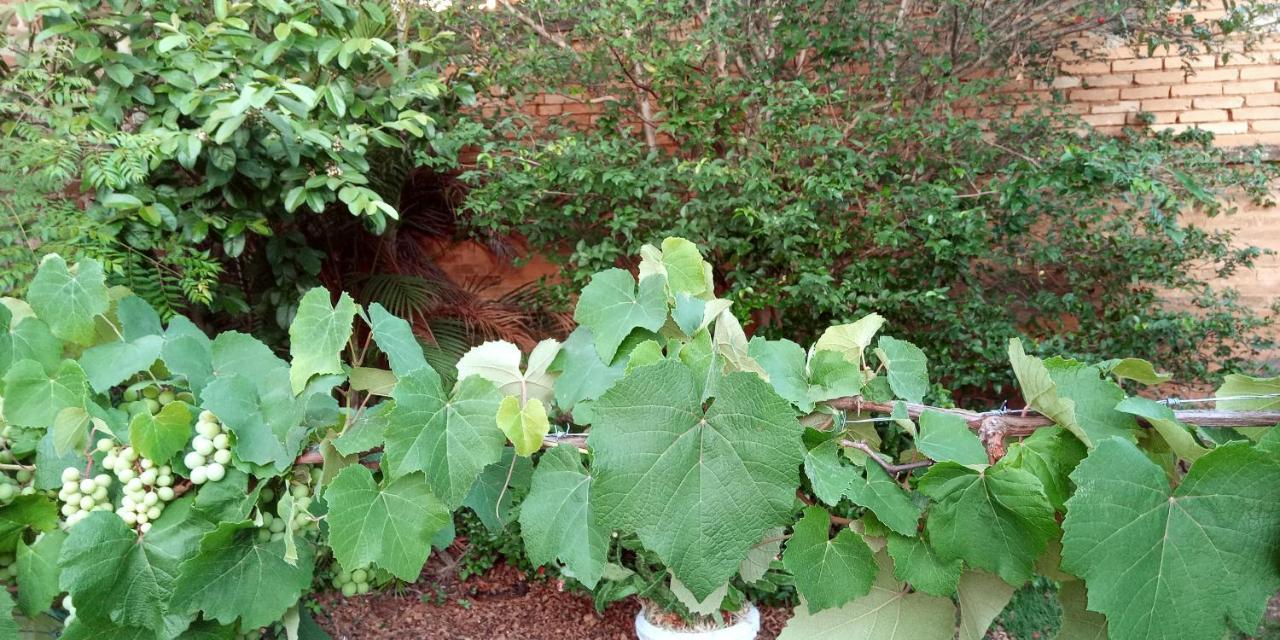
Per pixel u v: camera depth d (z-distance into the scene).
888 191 4.05
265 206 3.47
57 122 2.70
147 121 3.20
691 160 4.34
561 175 4.17
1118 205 4.60
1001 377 4.11
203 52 3.13
